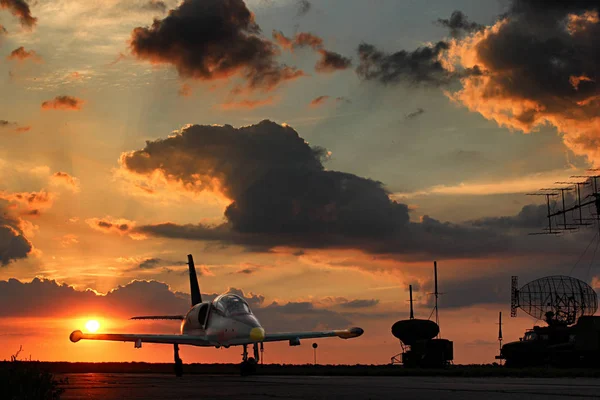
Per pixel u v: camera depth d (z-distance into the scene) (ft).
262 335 127.54
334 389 85.46
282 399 68.85
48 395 61.26
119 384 108.06
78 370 219.82
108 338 134.82
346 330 144.15
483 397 68.90
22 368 61.98
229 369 217.97
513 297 240.94
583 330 198.80
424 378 124.67
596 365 197.57
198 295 191.01
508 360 213.66
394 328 253.44
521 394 73.15
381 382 105.70
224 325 133.59
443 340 229.25
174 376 153.99
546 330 220.02
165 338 134.92
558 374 136.67
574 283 237.45
